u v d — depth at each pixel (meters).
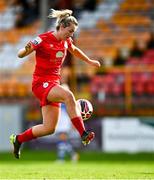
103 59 73.06
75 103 24.22
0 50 78.62
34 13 82.62
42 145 59.47
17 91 69.19
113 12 78.75
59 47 25.06
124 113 62.28
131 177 26.81
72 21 24.89
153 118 56.88
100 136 57.78
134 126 57.16
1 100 68.62
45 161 48.69
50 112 25.12
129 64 71.56
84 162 47.25
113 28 76.81
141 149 56.97
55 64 25.08
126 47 73.62
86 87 66.88
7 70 71.12
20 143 26.97
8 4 84.88
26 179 25.56
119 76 65.56
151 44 74.31
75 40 73.50
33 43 24.72
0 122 60.47
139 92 63.47
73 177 26.86
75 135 57.94
